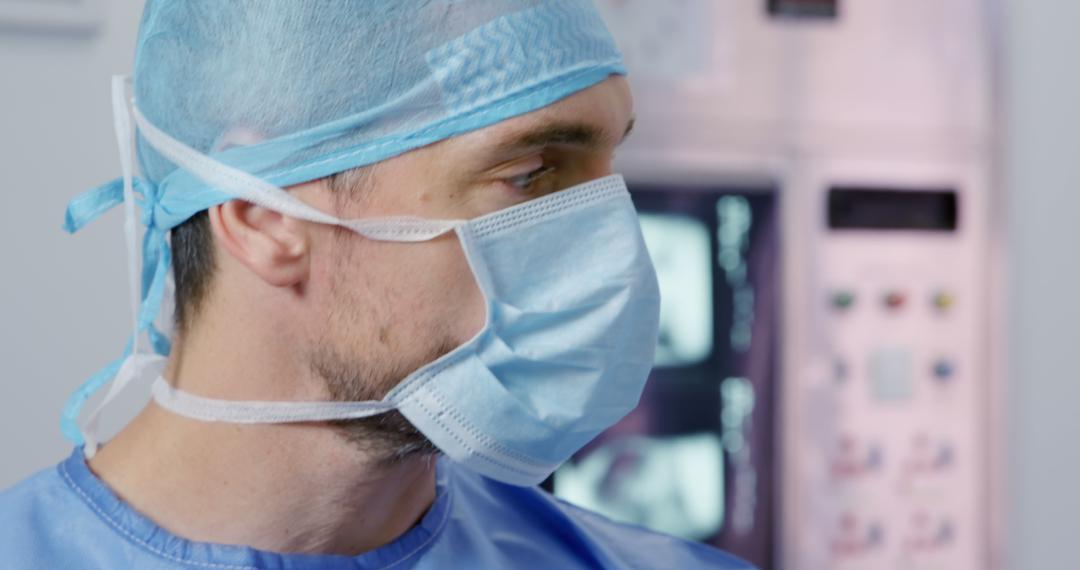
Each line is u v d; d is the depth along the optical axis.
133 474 0.77
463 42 0.73
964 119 1.74
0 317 1.33
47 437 1.34
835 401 1.71
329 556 0.77
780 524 1.68
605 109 0.76
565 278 0.77
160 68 0.79
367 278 0.74
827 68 1.69
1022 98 1.75
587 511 0.97
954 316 1.75
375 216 0.73
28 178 1.33
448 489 0.88
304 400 0.75
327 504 0.77
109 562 0.74
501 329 0.75
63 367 1.35
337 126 0.73
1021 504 1.77
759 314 1.67
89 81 1.35
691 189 1.64
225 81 0.75
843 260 1.70
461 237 0.73
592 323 0.77
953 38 1.73
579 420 0.78
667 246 1.64
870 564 1.73
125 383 0.80
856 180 1.70
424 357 0.74
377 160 0.73
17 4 1.31
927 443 1.74
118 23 1.35
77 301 1.35
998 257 1.75
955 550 1.76
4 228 1.33
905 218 1.73
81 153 1.35
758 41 1.66
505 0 0.74
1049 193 1.77
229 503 0.75
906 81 1.71
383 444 0.75
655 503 1.65
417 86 0.73
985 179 1.75
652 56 1.63
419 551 0.82
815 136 1.68
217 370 0.76
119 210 1.37
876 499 1.73
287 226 0.74
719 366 1.66
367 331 0.74
